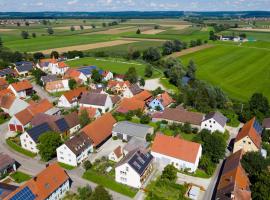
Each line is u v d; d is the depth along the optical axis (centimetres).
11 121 10994
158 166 8762
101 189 6688
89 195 7244
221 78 18475
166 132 10944
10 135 10738
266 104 12394
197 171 8588
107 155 9369
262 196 6869
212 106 13112
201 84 15225
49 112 12119
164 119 11669
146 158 8406
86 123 11281
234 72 19688
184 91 14675
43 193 6931
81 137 9300
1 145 9994
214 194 7612
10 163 8344
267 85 16788
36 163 8931
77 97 13900
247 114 11781
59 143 9294
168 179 8069
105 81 17450
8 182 7969
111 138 10488
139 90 15238
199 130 11081
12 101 12738
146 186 7919
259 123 11062
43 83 16775
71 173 8456
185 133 10950
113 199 7425
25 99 14662
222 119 11044
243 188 7044
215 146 8888
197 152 8506
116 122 11094
